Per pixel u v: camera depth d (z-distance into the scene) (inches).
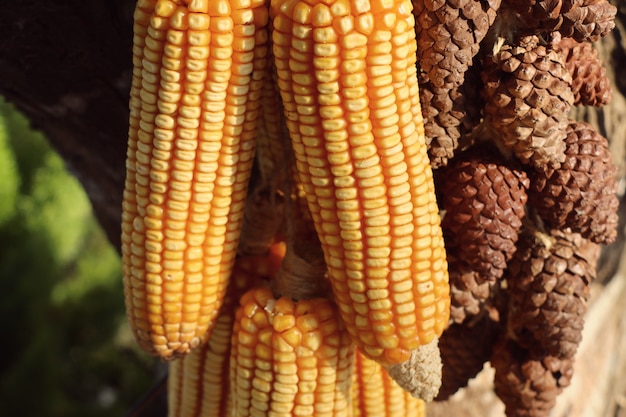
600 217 24.2
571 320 24.9
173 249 23.6
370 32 21.8
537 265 24.9
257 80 22.7
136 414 33.5
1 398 79.0
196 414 26.9
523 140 23.3
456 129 23.7
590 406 36.1
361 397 26.2
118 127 29.7
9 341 85.7
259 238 26.1
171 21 22.0
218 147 22.9
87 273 105.6
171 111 22.6
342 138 22.3
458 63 22.8
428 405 32.9
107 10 26.8
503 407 33.5
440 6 22.5
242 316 24.9
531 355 26.0
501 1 23.0
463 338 26.3
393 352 23.6
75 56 27.5
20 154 97.1
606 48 29.2
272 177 25.2
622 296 40.6
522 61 23.0
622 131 31.0
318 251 24.7
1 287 85.6
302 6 21.7
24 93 28.8
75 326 101.8
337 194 22.6
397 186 22.6
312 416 24.9
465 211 24.0
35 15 26.6
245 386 24.9
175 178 23.1
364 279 23.2
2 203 87.7
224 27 22.0
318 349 24.5
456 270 25.3
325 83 21.9
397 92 22.2
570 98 23.2
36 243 87.9
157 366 40.2
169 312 24.2
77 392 98.5
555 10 22.7
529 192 24.3
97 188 33.1
